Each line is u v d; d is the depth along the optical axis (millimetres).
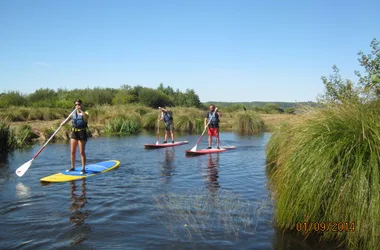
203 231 4699
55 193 6707
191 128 22797
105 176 8258
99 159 10875
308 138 4797
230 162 10438
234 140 17234
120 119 21516
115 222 5078
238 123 22688
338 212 4223
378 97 5211
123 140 16641
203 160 10828
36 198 6363
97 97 37031
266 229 4758
